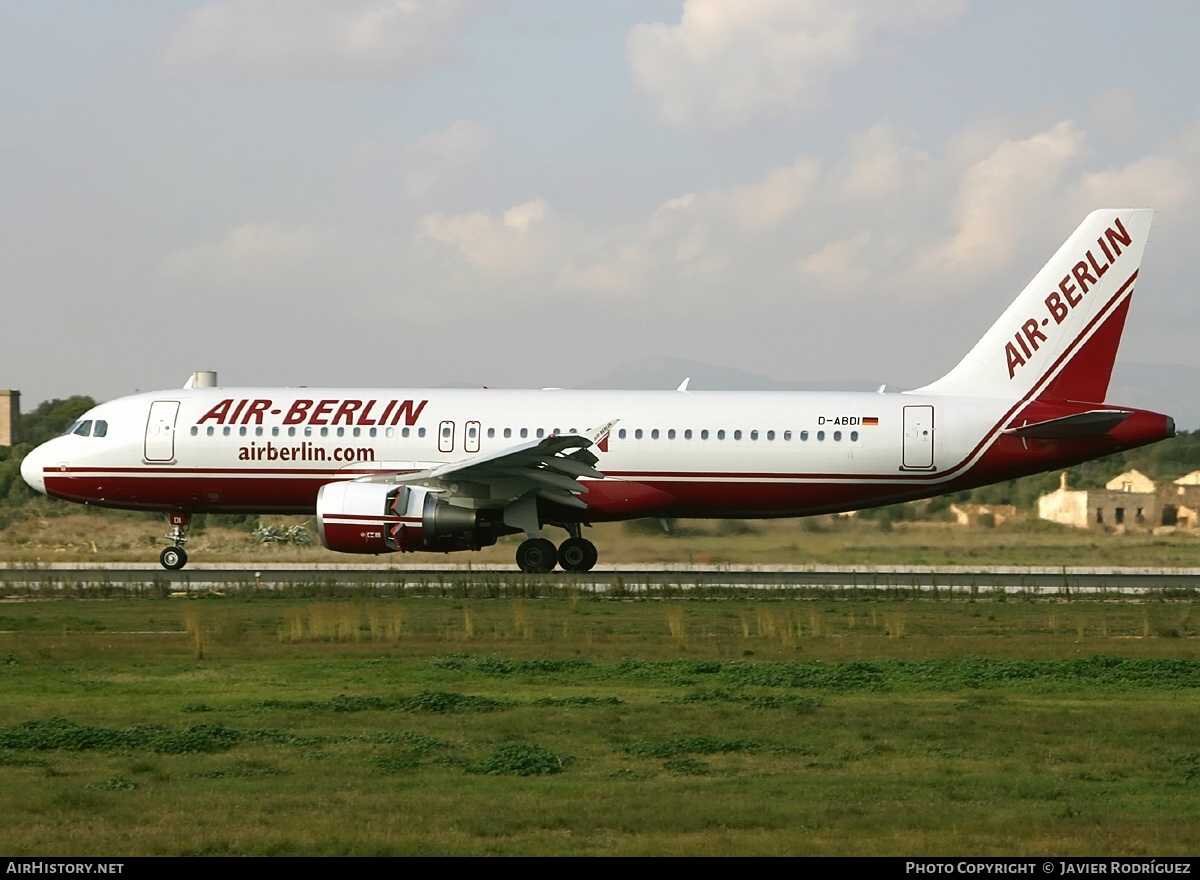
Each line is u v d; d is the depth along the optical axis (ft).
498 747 129.59
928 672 180.65
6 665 181.37
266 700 154.40
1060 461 329.11
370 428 327.06
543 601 270.05
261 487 328.90
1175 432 325.83
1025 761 126.00
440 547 309.83
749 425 327.88
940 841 96.27
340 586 290.76
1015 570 378.73
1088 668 183.11
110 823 100.01
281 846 93.86
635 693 162.91
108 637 211.41
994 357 334.03
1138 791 113.60
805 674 175.94
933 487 330.75
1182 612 261.65
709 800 108.27
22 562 371.35
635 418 328.29
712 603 270.87
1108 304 329.72
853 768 122.83
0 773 117.29
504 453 298.97
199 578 317.22
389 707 149.28
